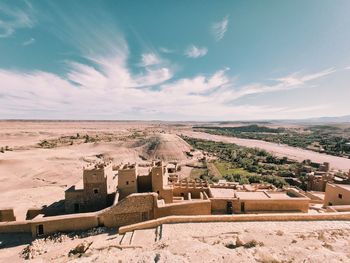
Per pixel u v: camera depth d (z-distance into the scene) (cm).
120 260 1516
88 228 2625
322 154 14125
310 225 2058
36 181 6319
